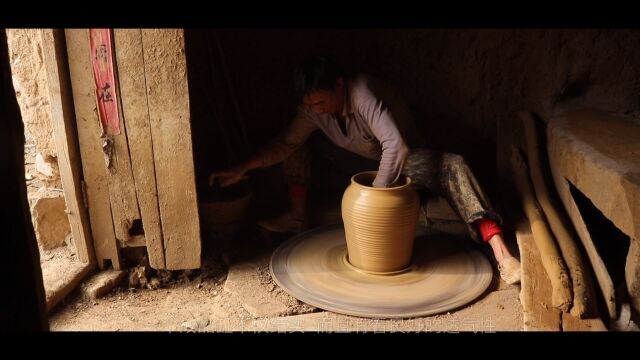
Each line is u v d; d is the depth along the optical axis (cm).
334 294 332
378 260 346
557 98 429
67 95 322
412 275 351
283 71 471
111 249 356
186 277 364
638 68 401
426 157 368
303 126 383
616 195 277
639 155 304
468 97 460
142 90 321
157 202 344
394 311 313
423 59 466
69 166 332
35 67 343
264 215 439
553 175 384
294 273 356
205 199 398
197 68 429
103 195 344
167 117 327
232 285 349
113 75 317
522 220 362
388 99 370
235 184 425
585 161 315
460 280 343
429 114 477
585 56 412
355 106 351
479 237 361
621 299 275
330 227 416
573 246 312
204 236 400
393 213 331
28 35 337
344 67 476
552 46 421
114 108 324
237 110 453
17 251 149
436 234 405
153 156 334
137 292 353
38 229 364
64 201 365
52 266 349
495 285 340
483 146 464
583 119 385
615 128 361
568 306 273
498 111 452
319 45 469
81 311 329
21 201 149
